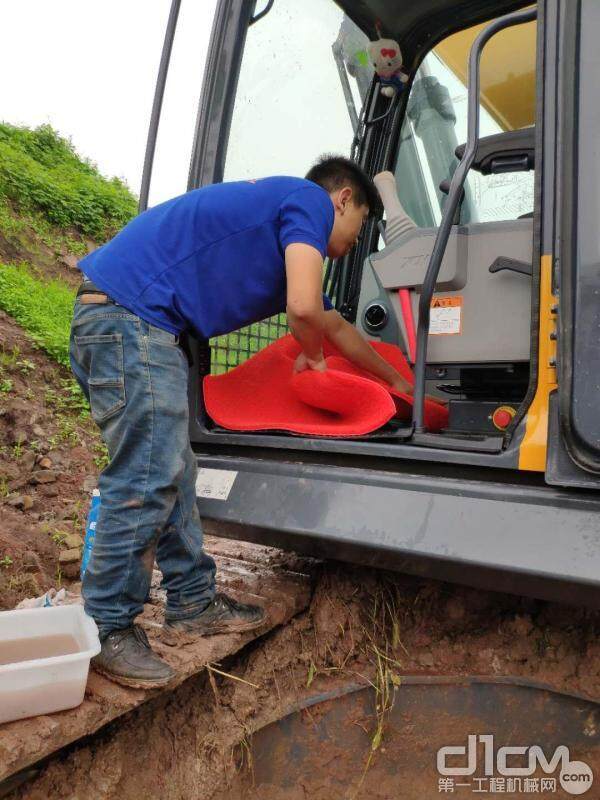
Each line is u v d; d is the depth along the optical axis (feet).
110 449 6.03
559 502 5.66
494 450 6.15
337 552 6.70
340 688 7.26
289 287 6.18
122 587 5.88
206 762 6.58
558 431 5.72
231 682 6.94
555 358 5.87
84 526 11.92
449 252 7.39
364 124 10.39
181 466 6.08
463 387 8.05
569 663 6.97
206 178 8.08
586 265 5.49
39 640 5.83
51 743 4.97
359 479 6.66
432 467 6.49
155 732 6.41
